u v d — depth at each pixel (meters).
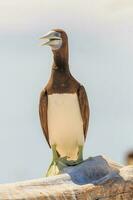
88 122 17.30
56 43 16.92
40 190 14.99
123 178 15.68
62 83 16.95
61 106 16.97
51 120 17.14
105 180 15.62
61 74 16.98
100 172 16.02
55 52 16.94
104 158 16.67
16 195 14.69
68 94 16.94
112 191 15.44
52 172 17.03
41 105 17.14
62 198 15.00
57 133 17.19
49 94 17.02
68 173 15.85
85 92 17.11
